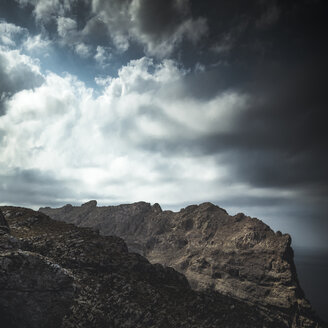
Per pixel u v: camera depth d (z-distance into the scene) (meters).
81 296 83.06
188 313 98.44
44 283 67.88
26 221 116.56
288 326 159.25
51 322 68.75
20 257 66.25
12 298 64.81
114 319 82.44
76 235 111.81
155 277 111.69
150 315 88.38
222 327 103.44
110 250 110.81
